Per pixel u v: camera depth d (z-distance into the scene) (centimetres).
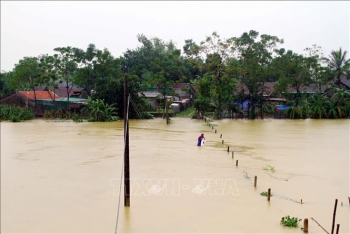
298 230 1532
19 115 6222
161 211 1762
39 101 6881
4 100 7006
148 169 2575
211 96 6612
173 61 8700
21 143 3772
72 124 5750
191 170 2542
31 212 1770
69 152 3250
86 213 1755
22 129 5047
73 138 4144
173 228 1569
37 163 2797
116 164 2748
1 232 1549
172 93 7325
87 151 3297
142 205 1845
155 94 7750
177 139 4069
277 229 1543
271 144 3662
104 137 4234
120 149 3397
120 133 4606
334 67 6131
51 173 2486
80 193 2048
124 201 1841
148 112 6912
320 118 6038
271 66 6769
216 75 6631
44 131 4819
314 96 6141
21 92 7081
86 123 5916
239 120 6369
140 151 3297
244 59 6775
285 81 6338
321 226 1566
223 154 3144
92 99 6619
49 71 6675
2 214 1744
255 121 6122
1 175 2438
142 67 8700
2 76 7975
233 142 3809
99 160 2902
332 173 2455
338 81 6125
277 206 1816
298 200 1906
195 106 6631
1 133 4603
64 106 6819
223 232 1520
